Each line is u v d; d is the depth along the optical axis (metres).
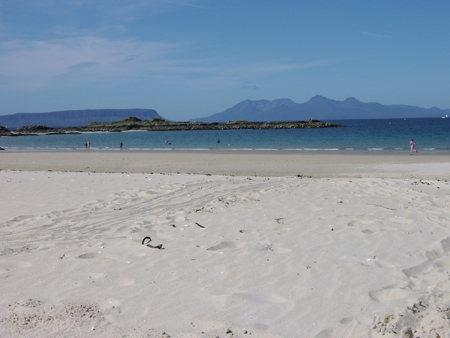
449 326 3.07
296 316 3.61
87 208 8.88
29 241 6.45
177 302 3.97
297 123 106.25
